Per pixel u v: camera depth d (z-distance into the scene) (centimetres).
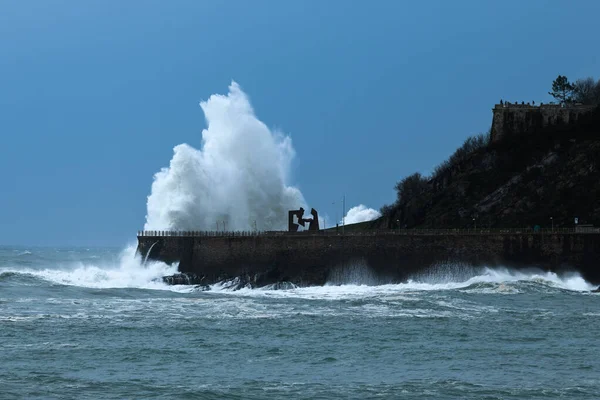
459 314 13350
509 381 9044
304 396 8412
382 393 8538
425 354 10394
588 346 10875
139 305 14375
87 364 9744
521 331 11894
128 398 8319
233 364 9850
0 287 16775
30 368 9488
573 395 8469
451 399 8325
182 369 9575
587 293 16225
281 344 10944
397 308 13962
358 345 10912
